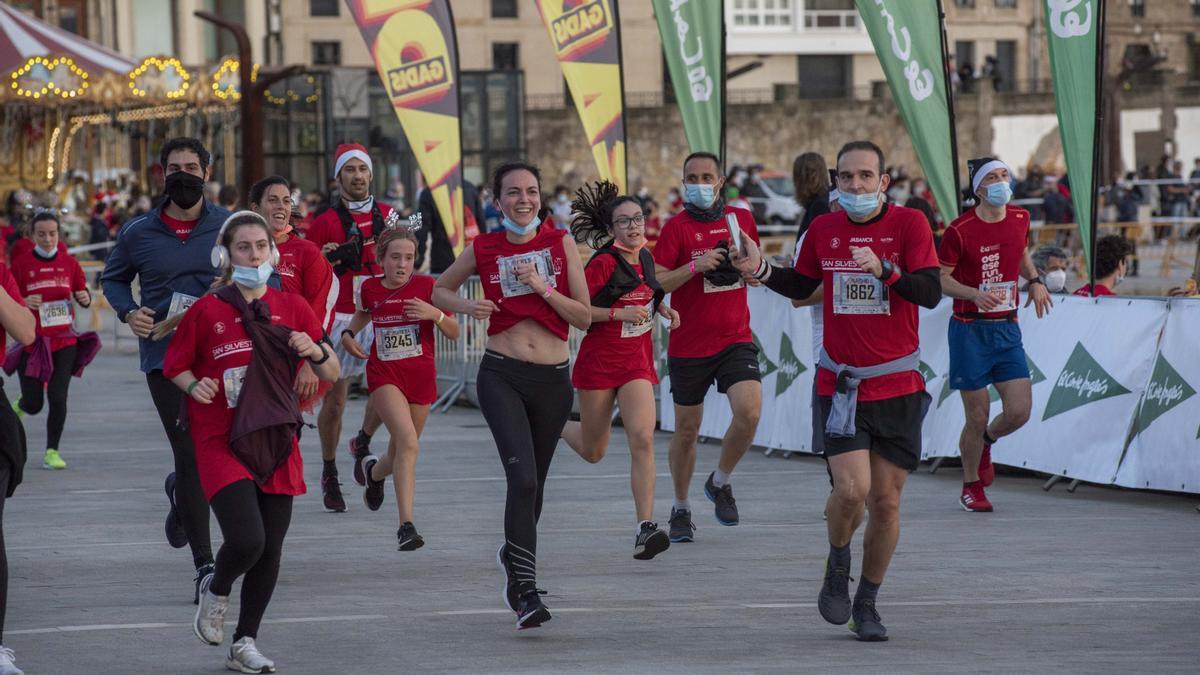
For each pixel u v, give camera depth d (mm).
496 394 10414
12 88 49250
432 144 22906
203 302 8953
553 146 77875
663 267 12797
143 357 10758
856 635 9617
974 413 14445
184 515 10633
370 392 13125
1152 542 12914
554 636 9703
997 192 13977
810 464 18125
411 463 12648
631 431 11961
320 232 15281
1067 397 16000
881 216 9477
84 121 60375
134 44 82125
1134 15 91875
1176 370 14992
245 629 8906
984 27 94250
